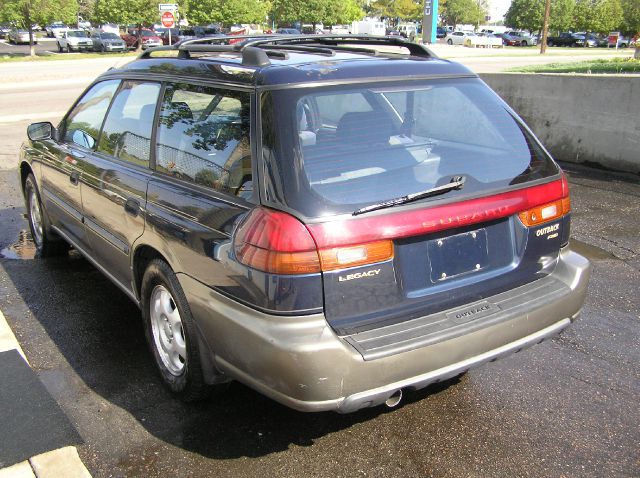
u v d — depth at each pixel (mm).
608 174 8758
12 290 5043
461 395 3621
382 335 2727
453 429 3309
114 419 3352
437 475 2965
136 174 3686
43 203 5426
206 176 3117
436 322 2854
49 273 5418
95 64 29062
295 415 3416
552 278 3328
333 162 2770
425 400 3572
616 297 4934
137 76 4012
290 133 2732
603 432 3283
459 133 3236
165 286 3377
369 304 2727
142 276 3773
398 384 2725
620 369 3896
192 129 3295
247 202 2793
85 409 3434
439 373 2820
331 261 2600
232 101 3029
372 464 3033
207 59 3504
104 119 4344
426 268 2887
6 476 2867
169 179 3391
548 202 3289
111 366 3891
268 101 2818
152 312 3639
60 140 5062
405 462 3051
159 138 3568
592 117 8992
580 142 9203
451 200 2904
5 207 7480
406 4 87438
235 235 2756
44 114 14508
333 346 2572
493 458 3080
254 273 2633
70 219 4812
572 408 3488
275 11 57906
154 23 41688
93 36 41594
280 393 2666
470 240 3018
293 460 3055
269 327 2611
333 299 2633
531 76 9695
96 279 5289
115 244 3971
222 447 3146
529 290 3193
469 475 2967
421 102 3189
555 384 3730
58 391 3604
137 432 3248
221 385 3355
